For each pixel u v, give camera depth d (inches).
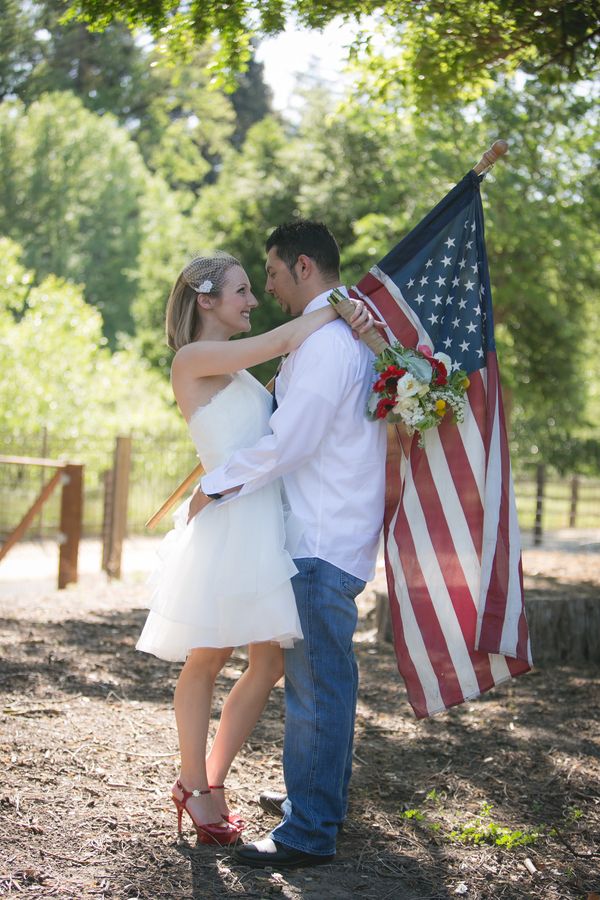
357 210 788.6
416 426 114.7
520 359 721.0
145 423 629.6
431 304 124.6
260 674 121.4
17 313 937.5
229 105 1387.8
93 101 1165.1
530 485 591.2
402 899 106.9
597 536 526.3
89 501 535.5
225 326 122.0
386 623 236.8
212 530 114.3
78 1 215.5
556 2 209.6
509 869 115.6
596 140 486.3
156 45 231.8
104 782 134.5
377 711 178.5
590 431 936.9
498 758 154.3
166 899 103.7
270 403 123.7
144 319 938.7
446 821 129.0
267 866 112.7
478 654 120.6
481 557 120.6
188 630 114.0
